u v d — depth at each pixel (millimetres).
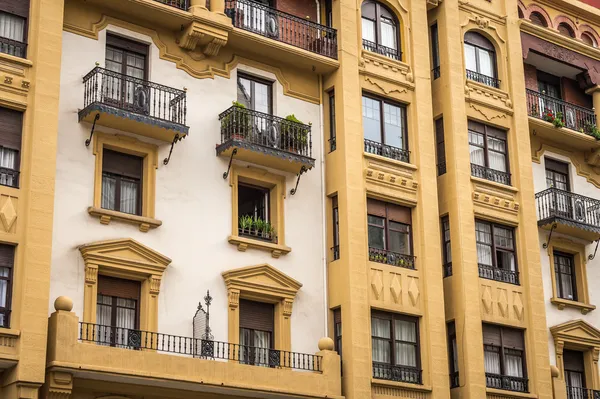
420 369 33438
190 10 32531
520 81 39531
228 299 30922
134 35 31859
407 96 36219
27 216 27406
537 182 40344
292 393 29906
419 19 37375
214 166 32094
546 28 41219
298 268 32844
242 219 32344
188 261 30578
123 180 30703
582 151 42312
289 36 34719
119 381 27609
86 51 30719
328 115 35125
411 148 35812
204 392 29062
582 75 43031
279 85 34531
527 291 36844
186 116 32031
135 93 30469
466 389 33906
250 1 34031
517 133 38656
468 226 35844
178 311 29922
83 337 28062
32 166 27797
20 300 26750
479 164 37531
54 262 28172
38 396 26516
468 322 34562
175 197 30984
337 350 32594
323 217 33906
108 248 29000
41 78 28641
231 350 30547
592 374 38656
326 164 34594
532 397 35469
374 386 32000
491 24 39625
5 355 26047
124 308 29516
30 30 29156
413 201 34969
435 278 34438
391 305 33344
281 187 33375
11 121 28234
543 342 36469
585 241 40594
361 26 36031
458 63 37844
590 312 39719
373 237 34031
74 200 29062
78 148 29594
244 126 32406
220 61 33438
